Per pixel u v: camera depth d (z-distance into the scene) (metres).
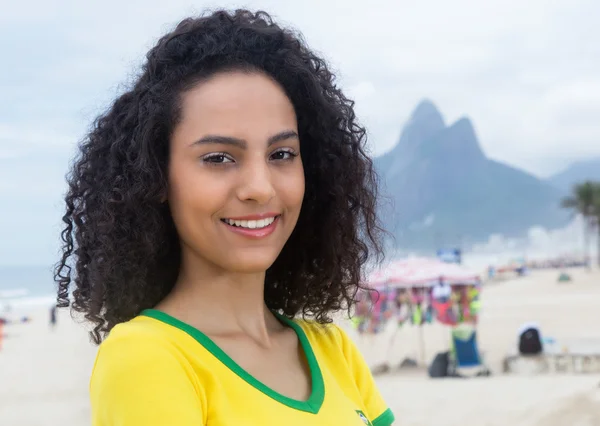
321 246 2.13
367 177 2.16
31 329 36.50
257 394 1.68
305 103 1.96
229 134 1.70
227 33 1.79
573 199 94.88
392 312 15.93
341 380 2.02
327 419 1.76
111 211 1.76
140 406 1.51
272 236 1.79
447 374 13.78
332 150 2.06
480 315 32.38
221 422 1.60
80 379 18.12
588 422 8.45
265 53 1.81
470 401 11.11
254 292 1.84
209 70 1.74
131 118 1.79
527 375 13.74
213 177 1.71
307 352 1.93
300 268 2.17
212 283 1.80
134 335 1.58
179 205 1.75
